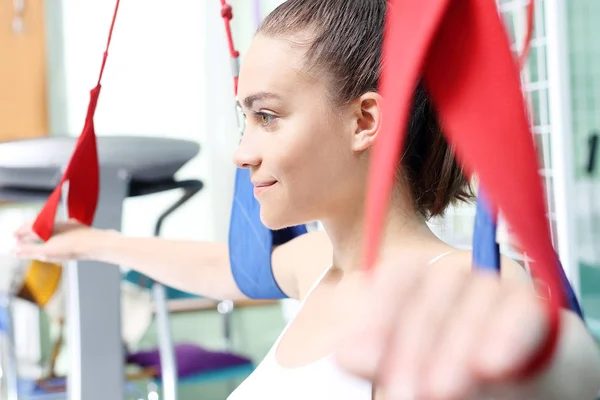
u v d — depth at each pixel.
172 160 1.27
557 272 0.24
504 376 0.20
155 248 1.11
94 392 1.18
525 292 0.22
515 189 0.25
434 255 0.67
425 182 0.71
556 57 1.70
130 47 3.54
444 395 0.20
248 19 3.67
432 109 0.70
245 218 1.01
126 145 1.23
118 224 1.23
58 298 2.27
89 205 1.12
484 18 0.26
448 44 0.26
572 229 1.70
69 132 3.46
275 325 3.69
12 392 2.28
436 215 0.73
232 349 3.48
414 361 0.21
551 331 0.21
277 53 0.68
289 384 0.71
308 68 0.67
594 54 2.24
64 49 3.45
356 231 0.73
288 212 0.70
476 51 0.26
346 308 0.72
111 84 3.52
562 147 1.70
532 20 0.30
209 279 1.08
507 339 0.20
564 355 0.32
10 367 2.29
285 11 0.70
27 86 3.37
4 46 3.32
